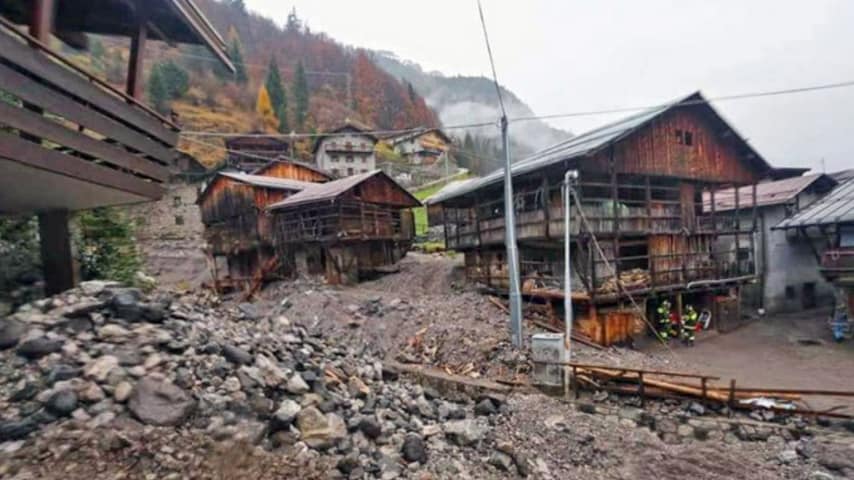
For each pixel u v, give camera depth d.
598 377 9.52
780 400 8.62
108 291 5.41
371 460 5.22
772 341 15.70
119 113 5.58
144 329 5.04
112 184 5.63
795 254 21.11
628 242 15.30
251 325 7.45
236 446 4.16
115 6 6.57
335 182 25.83
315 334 8.83
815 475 6.68
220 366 5.01
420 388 8.87
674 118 16.12
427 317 14.34
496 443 6.95
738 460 7.22
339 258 23.09
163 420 4.00
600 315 14.07
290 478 4.20
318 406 5.55
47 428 3.52
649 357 12.80
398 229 26.72
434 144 57.28
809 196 21.02
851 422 7.67
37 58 4.28
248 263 29.22
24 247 7.24
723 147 17.55
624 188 15.86
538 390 9.64
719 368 12.38
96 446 3.49
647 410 8.73
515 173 15.30
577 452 7.34
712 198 17.59
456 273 21.59
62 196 5.98
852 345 14.80
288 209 24.16
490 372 10.63
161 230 33.25
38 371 4.03
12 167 4.41
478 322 13.63
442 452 6.27
